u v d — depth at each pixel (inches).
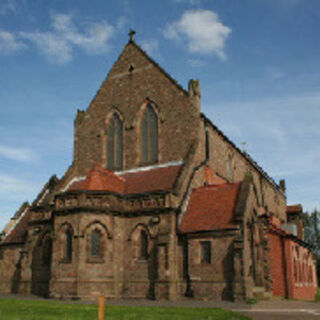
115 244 1417.3
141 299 1363.2
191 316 797.2
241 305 1132.5
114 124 1857.8
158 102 1758.1
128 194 1481.3
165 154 1684.3
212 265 1310.3
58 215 1423.5
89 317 773.3
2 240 1915.6
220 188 1486.2
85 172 1852.9
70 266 1341.0
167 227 1384.1
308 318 819.4
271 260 1571.1
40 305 1015.6
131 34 1925.4
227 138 1998.0
